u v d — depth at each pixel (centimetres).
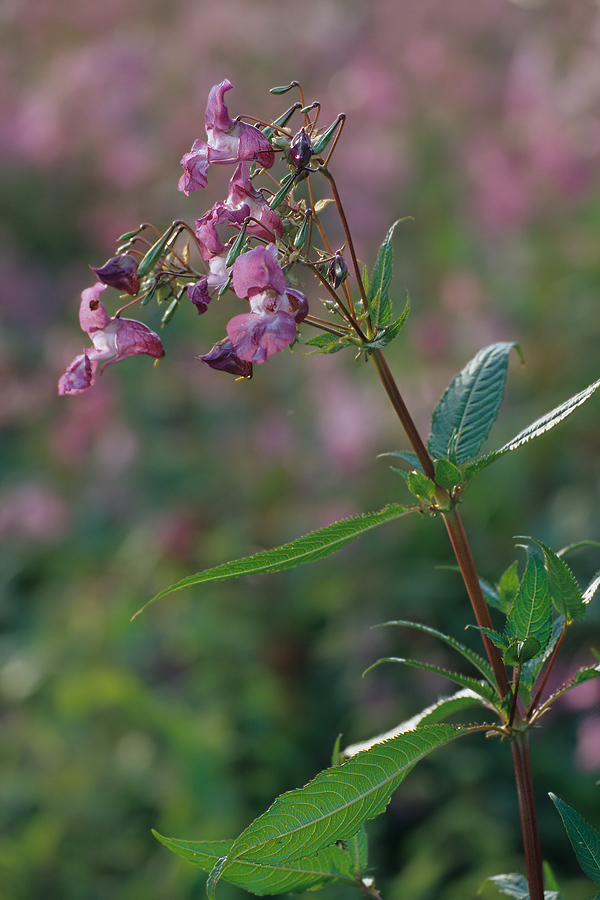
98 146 340
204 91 321
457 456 100
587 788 180
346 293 98
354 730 198
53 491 267
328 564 223
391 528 228
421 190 306
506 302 257
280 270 96
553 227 274
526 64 300
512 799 186
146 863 172
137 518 251
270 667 213
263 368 276
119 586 230
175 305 100
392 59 328
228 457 259
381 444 245
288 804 95
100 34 381
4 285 341
